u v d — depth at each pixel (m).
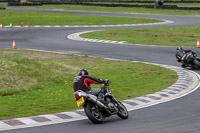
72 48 104.81
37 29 154.00
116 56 90.00
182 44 111.69
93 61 80.62
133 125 31.17
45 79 56.31
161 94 46.72
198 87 52.09
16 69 56.97
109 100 32.94
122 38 127.06
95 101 32.09
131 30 149.25
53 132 29.20
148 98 44.09
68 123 32.31
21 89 49.41
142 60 83.44
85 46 108.94
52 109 38.94
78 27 162.62
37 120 33.47
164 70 69.56
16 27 160.38
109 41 120.19
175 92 48.34
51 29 154.38
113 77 61.28
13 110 37.97
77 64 75.19
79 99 32.19
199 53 92.69
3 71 54.62
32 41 120.12
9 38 127.69
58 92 49.19
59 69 65.06
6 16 197.12
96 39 124.69
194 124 31.12
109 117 35.03
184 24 171.75
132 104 40.66
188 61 70.00
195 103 40.88
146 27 162.12
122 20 192.00
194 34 136.75
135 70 69.25
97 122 31.72
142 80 59.06
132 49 102.06
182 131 28.92
